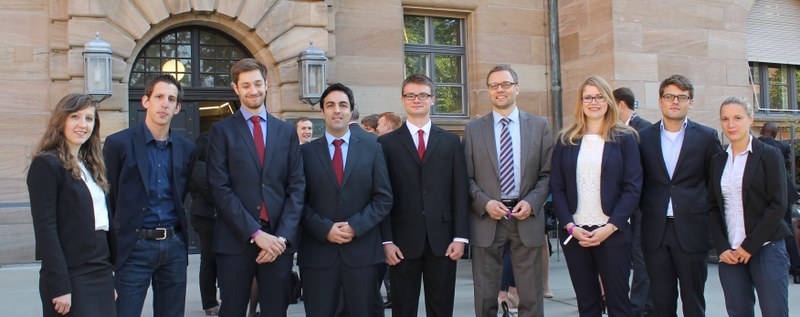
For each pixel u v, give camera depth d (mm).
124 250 4621
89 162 4309
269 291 4746
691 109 12445
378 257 5051
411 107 5301
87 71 9266
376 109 11359
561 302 7363
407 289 5246
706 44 12609
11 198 9422
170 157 4938
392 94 11469
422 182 5199
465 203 5266
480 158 5418
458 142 5336
